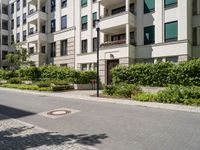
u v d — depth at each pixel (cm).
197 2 2239
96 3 2891
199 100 1225
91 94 1792
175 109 1099
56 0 3494
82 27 3077
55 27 3525
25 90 2311
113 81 1958
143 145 607
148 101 1360
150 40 2355
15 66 4225
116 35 2700
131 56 2345
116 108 1161
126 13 2322
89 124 840
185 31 2109
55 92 2044
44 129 789
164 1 2266
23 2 4459
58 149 581
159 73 1709
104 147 599
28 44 3803
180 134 693
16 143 639
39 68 2867
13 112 1130
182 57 2106
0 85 2869
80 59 3042
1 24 4906
